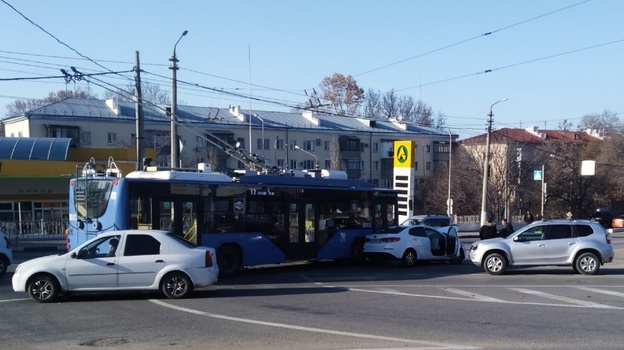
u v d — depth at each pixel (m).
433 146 76.19
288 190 20.86
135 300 13.88
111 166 18.31
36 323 11.23
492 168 61.22
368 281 18.06
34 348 9.23
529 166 63.41
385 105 83.88
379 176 73.69
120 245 13.89
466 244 36.59
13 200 40.09
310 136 69.25
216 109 68.00
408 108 84.81
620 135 68.62
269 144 66.56
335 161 64.94
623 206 70.06
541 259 19.61
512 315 12.11
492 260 19.73
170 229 17.84
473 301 13.96
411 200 34.44
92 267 13.59
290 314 12.19
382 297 14.58
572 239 19.64
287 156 62.50
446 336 10.07
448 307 13.11
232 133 64.25
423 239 23.00
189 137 62.16
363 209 23.45
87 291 13.61
